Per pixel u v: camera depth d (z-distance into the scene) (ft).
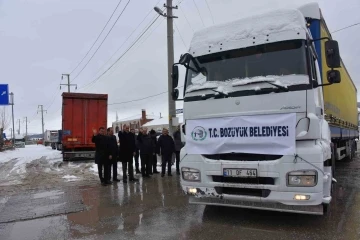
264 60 17.08
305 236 15.43
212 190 17.02
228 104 17.17
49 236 16.79
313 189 14.79
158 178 35.76
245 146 16.47
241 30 18.10
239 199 16.37
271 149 15.79
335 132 27.40
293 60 16.31
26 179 37.24
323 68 20.70
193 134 18.03
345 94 35.99
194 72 19.02
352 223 17.31
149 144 36.65
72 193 28.04
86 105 61.00
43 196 26.91
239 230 16.56
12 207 23.11
